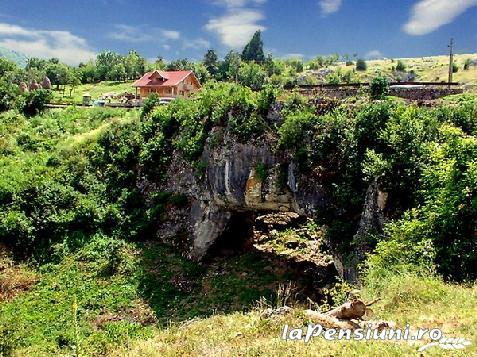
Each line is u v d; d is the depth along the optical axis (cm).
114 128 4575
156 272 3484
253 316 1738
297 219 4325
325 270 3441
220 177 3544
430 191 2203
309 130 3091
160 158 4159
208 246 3744
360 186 2780
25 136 4934
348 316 1467
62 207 3972
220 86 4109
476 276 1836
